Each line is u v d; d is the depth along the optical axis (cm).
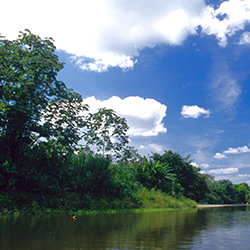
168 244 352
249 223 691
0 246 313
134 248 318
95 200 1166
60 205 968
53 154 1147
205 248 331
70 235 407
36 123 1114
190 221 720
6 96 930
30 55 1068
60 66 1164
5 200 813
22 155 1005
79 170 1227
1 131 993
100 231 464
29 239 363
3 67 945
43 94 1088
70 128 1248
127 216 873
